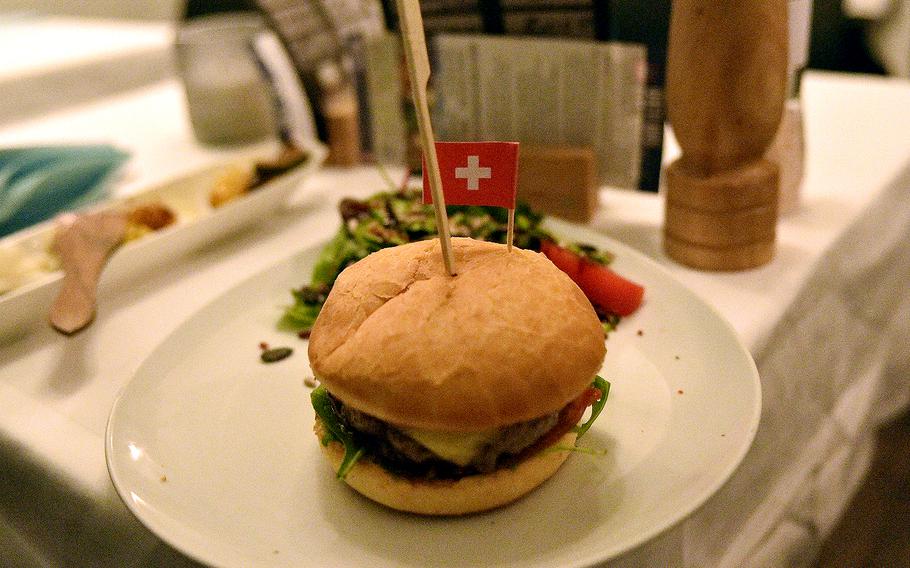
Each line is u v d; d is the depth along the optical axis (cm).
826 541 52
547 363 22
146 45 90
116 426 26
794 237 39
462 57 44
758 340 31
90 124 72
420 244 27
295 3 51
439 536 22
